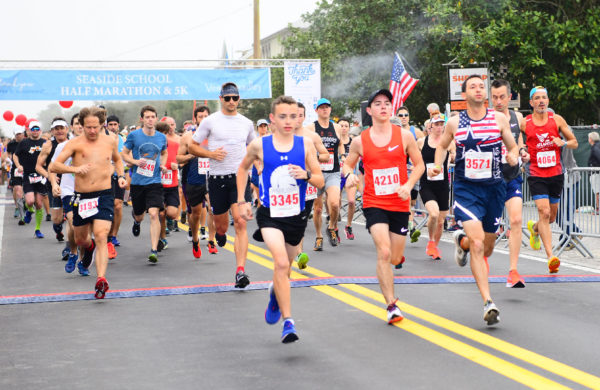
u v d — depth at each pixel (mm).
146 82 20609
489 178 6504
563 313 6551
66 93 20219
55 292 7988
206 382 4672
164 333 6004
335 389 4469
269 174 5730
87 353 5430
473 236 6344
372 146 6320
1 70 19844
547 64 21172
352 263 9844
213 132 8508
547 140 9000
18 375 4902
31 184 13688
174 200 11156
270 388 4523
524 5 22125
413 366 4926
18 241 13172
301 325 6164
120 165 8344
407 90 16938
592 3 21266
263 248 11609
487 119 6516
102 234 7637
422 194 10219
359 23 26484
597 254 10758
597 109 22141
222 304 7141
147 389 4555
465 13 21984
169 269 9523
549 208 8945
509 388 4430
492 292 7586
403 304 6973
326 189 11469
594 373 4730
